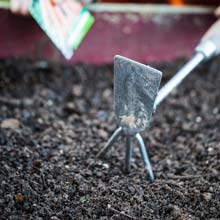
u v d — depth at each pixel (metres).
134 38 0.86
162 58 0.88
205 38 0.60
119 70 0.49
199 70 0.85
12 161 0.56
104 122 0.71
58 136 0.65
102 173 0.57
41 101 0.75
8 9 0.78
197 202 0.52
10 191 0.51
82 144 0.64
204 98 0.79
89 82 0.82
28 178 0.53
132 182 0.55
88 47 0.85
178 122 0.73
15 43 0.82
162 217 0.50
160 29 0.86
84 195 0.53
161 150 0.65
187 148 0.65
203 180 0.55
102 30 0.84
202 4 0.91
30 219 0.49
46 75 0.82
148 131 0.70
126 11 0.83
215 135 0.66
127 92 0.50
